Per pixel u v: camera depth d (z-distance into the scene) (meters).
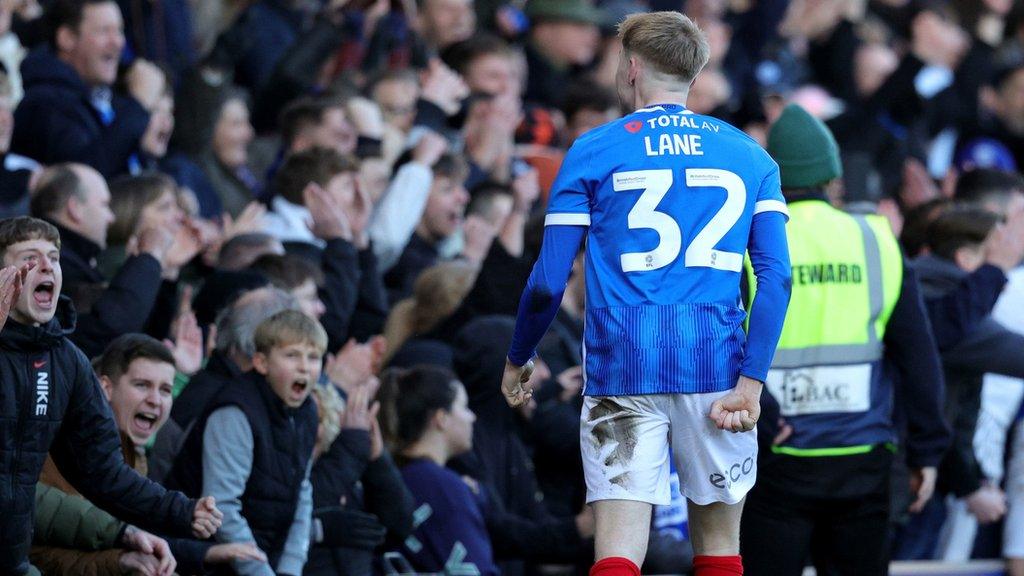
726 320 16.38
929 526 26.94
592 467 16.53
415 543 22.88
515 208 30.98
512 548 24.20
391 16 36.50
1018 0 48.59
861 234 20.73
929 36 46.12
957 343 24.12
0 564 16.77
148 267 22.08
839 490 20.22
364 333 26.44
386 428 23.72
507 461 25.00
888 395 21.00
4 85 27.95
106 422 17.62
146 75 29.42
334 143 30.02
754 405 16.03
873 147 40.53
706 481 16.59
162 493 17.86
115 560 18.58
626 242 16.34
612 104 35.56
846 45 45.44
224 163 31.22
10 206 25.83
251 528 20.20
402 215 29.88
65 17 28.89
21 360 16.73
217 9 38.31
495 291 26.94
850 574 20.52
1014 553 26.86
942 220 26.81
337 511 21.42
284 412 20.39
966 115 44.19
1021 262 28.36
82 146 28.27
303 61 33.69
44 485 18.92
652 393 16.25
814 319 20.36
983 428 26.66
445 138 32.62
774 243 16.38
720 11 45.19
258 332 20.39
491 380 25.09
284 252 25.95
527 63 39.38
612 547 16.28
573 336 26.36
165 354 20.09
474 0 41.97
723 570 16.91
